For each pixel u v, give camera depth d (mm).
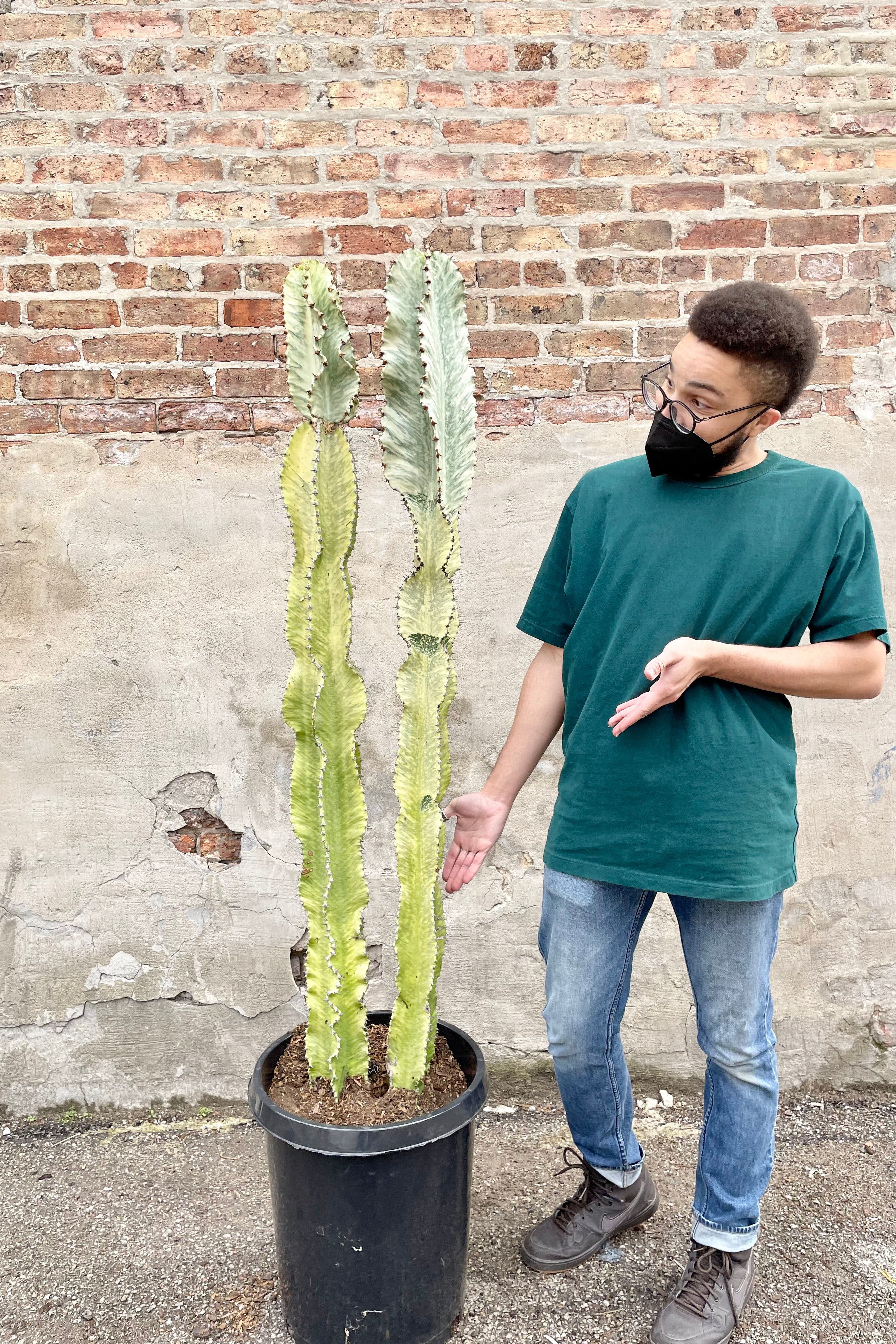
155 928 2588
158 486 2504
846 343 2518
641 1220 2070
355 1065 1803
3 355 2467
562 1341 1825
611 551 1758
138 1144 2490
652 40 2449
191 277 2467
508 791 1940
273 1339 1831
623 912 1815
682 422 1634
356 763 1793
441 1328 1787
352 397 1726
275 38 2424
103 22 2410
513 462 2531
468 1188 1801
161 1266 2041
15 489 2490
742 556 1660
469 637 2561
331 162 2451
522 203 2475
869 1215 2182
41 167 2438
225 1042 2621
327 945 1782
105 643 2523
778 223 2488
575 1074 1876
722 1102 1782
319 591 1722
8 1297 1962
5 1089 2600
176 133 2438
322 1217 1669
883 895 2625
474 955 2633
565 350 2506
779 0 2443
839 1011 2645
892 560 2553
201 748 2555
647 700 1562
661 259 2490
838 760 2594
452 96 2449
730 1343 1827
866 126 2473
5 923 2559
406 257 1716
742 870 1646
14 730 2527
